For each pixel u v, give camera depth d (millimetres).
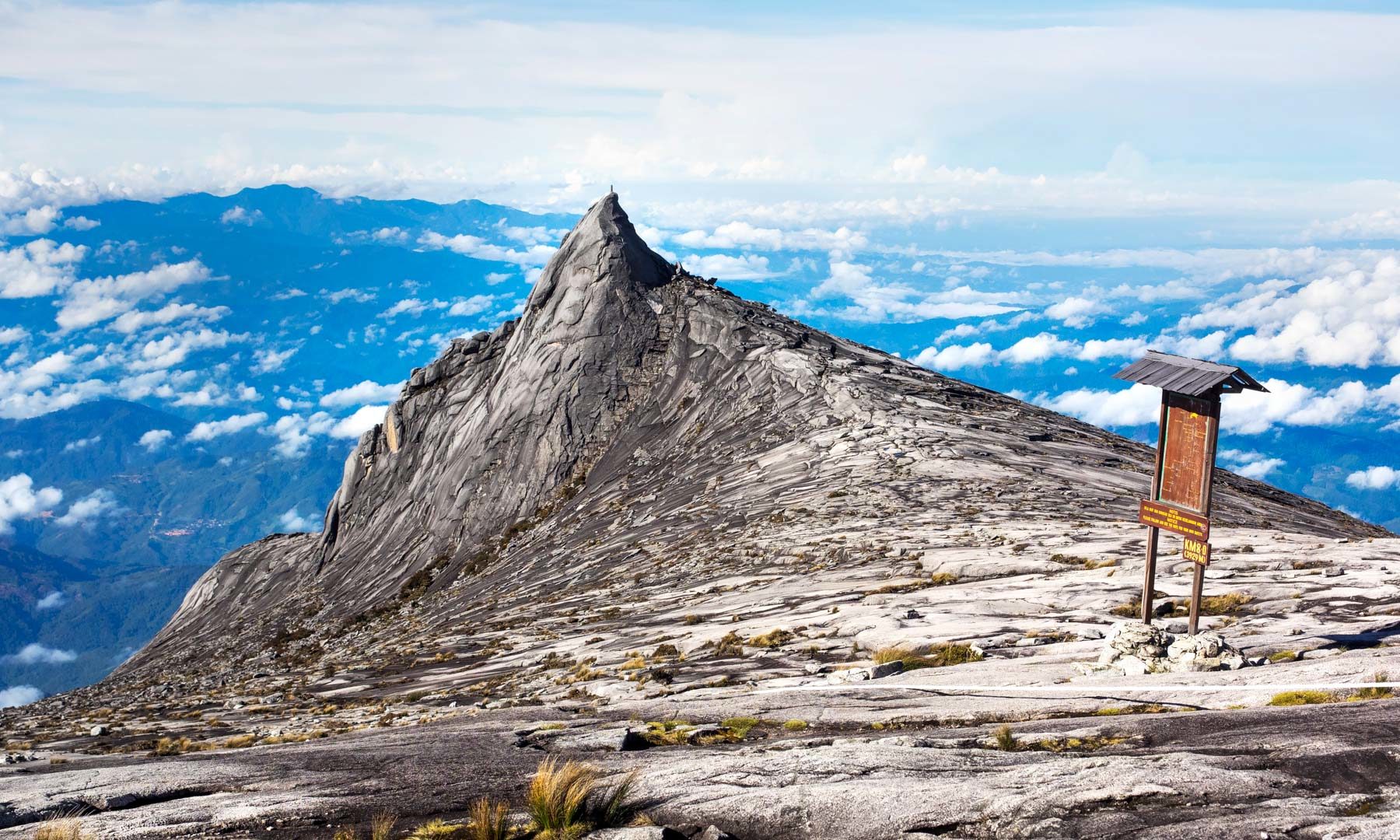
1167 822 9336
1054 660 20641
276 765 14328
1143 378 21547
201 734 28547
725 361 100000
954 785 10789
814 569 41312
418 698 31953
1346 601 24500
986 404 87750
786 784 11375
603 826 10547
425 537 106312
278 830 11047
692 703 19281
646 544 60375
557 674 30719
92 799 12539
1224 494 65312
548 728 17344
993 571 35281
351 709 32281
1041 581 31609
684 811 10898
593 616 42625
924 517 48188
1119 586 29078
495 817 10594
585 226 120125
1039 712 15703
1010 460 62906
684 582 46344
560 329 110875
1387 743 11000
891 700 17875
